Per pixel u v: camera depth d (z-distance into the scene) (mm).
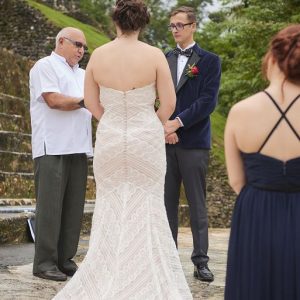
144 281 4938
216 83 6688
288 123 3396
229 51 27922
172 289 4984
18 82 17719
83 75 6828
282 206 3389
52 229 6457
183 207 15789
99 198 5203
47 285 6230
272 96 3441
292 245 3326
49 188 6441
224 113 32781
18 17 27516
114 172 5105
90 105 5340
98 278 5023
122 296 4898
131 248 4988
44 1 34844
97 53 5223
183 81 6691
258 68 24469
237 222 3486
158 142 5137
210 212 21500
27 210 10742
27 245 9133
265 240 3367
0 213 10109
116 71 5105
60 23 28266
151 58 5133
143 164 5074
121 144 5062
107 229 5078
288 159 3391
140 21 5148
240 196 3514
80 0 40688
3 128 15125
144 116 5113
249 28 24219
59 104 6371
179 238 11492
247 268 3400
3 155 13852
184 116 6516
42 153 6465
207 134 6746
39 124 6508
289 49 3432
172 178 6742
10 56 17656
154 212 5105
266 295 3346
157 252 5051
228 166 3566
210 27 28906
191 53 6781
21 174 13812
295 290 3312
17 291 5953
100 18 41062
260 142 3428
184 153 6645
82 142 6582
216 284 6625
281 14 25203
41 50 27281
